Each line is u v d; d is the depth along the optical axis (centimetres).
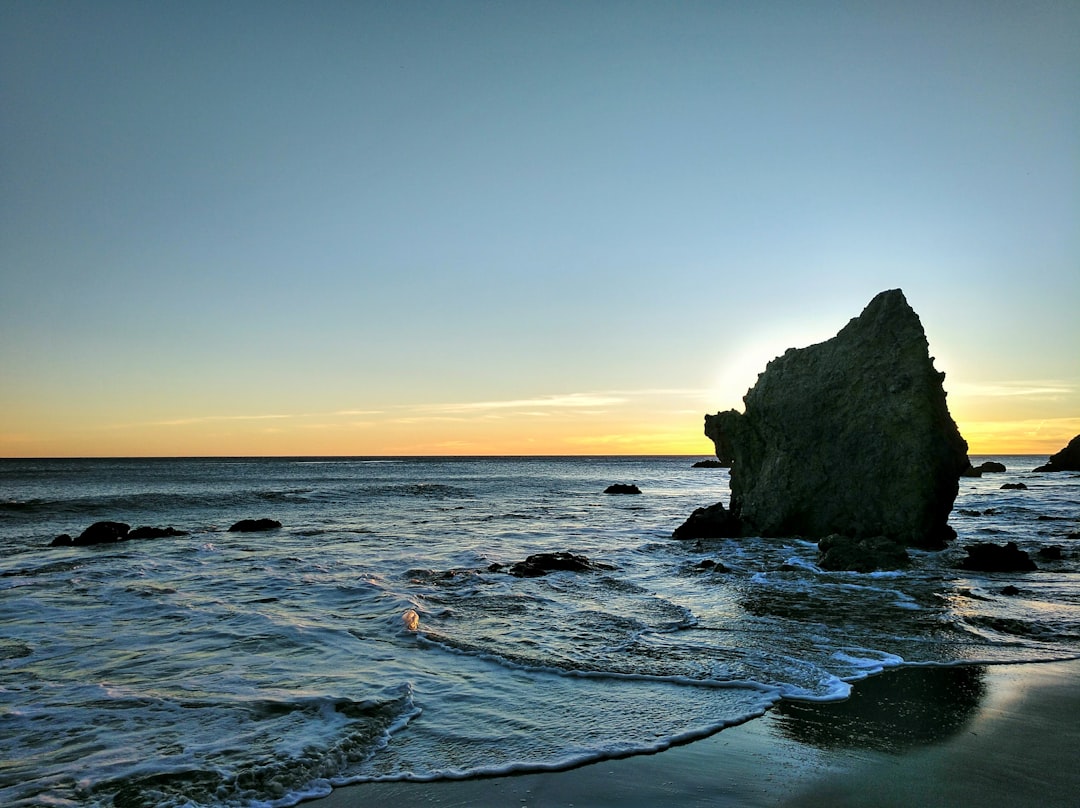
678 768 613
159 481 6638
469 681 853
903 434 2025
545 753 645
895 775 599
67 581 1545
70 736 686
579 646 1008
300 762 626
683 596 1381
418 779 598
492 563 1806
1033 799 557
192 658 950
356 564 1791
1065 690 812
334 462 18662
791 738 677
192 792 576
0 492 4869
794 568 1714
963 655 952
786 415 2272
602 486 6194
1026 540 2173
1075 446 8000
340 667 911
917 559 1802
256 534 2514
